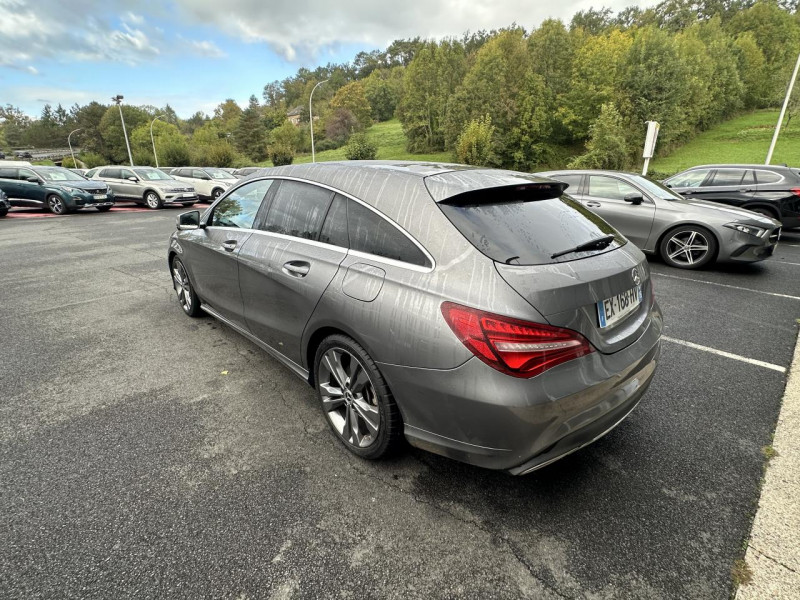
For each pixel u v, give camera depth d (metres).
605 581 1.59
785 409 2.71
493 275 1.67
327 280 2.19
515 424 1.61
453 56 63.47
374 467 2.19
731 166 8.95
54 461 2.22
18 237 9.58
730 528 1.82
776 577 1.60
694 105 46.28
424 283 1.79
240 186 3.26
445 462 2.24
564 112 47.75
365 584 1.58
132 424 2.54
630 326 2.01
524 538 1.77
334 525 1.84
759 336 3.87
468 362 1.64
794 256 7.31
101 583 1.57
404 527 1.83
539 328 1.59
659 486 2.07
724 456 2.28
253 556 1.68
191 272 3.78
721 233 6.00
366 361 2.02
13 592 1.53
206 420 2.59
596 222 2.31
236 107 129.62
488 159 42.19
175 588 1.55
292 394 2.90
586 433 1.78
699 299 4.93
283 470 2.17
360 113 94.06
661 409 2.72
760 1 74.31
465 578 1.60
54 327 4.06
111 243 8.78
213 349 3.57
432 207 1.93
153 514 1.88
